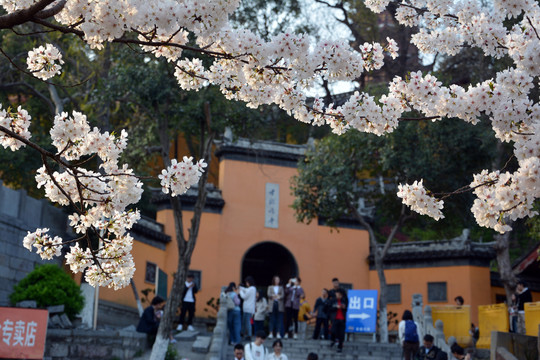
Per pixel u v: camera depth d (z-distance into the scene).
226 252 28.11
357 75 6.39
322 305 20.23
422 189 6.76
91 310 18.84
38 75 6.36
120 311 24.06
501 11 7.38
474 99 6.70
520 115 6.66
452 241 28.44
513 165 22.69
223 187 28.80
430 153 23.06
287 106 6.67
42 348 14.68
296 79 6.41
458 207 24.50
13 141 6.10
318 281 29.12
